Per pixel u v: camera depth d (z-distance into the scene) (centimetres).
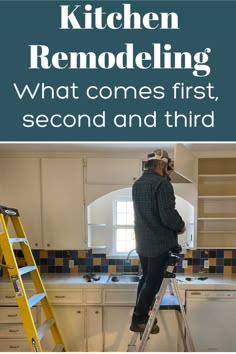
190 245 338
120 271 353
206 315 296
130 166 331
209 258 347
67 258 355
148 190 211
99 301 304
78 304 305
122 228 361
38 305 302
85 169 332
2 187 333
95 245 358
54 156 333
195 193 325
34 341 210
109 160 331
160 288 207
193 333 296
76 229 334
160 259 209
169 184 212
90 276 329
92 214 359
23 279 315
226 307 296
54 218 334
